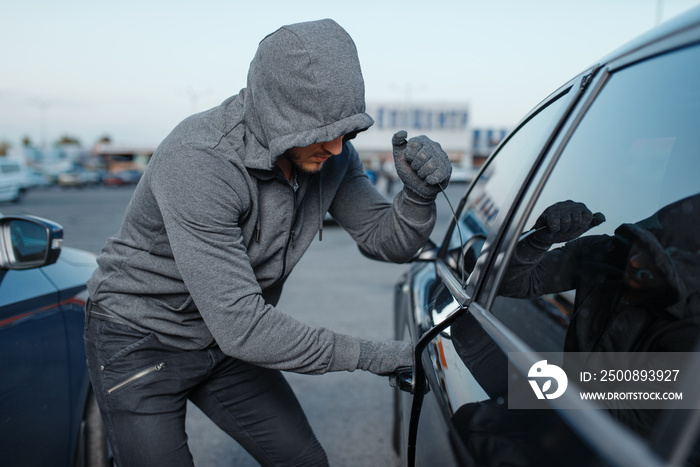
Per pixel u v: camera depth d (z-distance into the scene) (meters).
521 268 1.01
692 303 0.68
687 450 0.48
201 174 1.03
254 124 1.06
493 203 1.41
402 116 51.97
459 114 52.19
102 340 1.27
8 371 1.46
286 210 1.16
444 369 0.95
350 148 1.39
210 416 1.40
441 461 0.82
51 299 1.69
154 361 1.23
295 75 0.96
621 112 0.92
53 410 1.63
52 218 13.64
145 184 1.13
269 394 1.39
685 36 0.75
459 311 1.10
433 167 1.13
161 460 1.21
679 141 0.80
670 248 0.76
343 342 1.10
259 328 1.02
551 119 1.15
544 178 1.04
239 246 1.07
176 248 1.03
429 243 1.84
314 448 1.42
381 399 2.86
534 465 0.61
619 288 0.83
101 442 1.79
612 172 0.94
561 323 0.95
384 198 1.44
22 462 1.50
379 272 6.30
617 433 0.54
